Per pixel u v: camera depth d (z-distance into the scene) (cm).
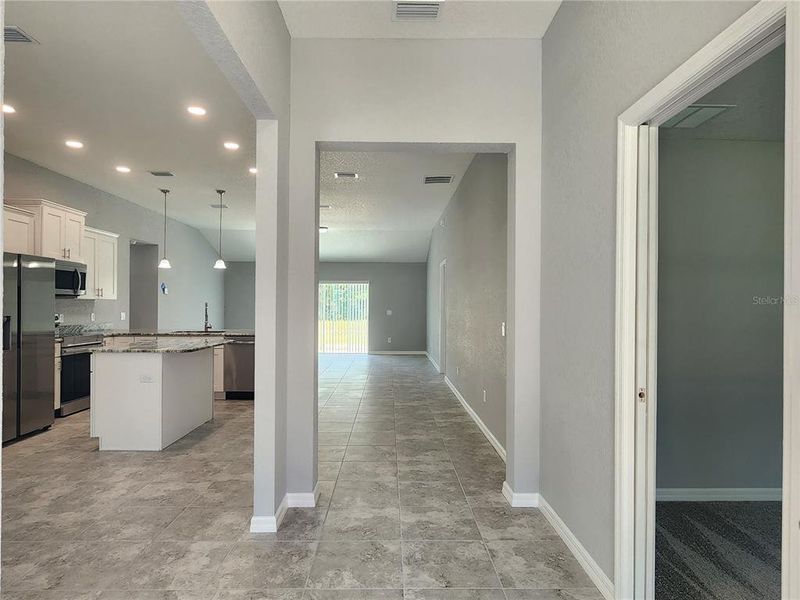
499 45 302
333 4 266
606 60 212
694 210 310
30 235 504
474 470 369
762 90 226
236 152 498
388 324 1279
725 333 312
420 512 292
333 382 808
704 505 304
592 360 225
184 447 428
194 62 315
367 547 250
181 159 522
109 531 266
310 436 298
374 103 301
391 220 909
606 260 212
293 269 297
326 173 578
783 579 120
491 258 444
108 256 676
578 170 242
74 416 537
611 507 207
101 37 285
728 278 312
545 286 289
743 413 312
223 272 1217
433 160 527
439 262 908
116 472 362
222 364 654
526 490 302
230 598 207
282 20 277
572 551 245
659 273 311
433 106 302
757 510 297
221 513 290
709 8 148
